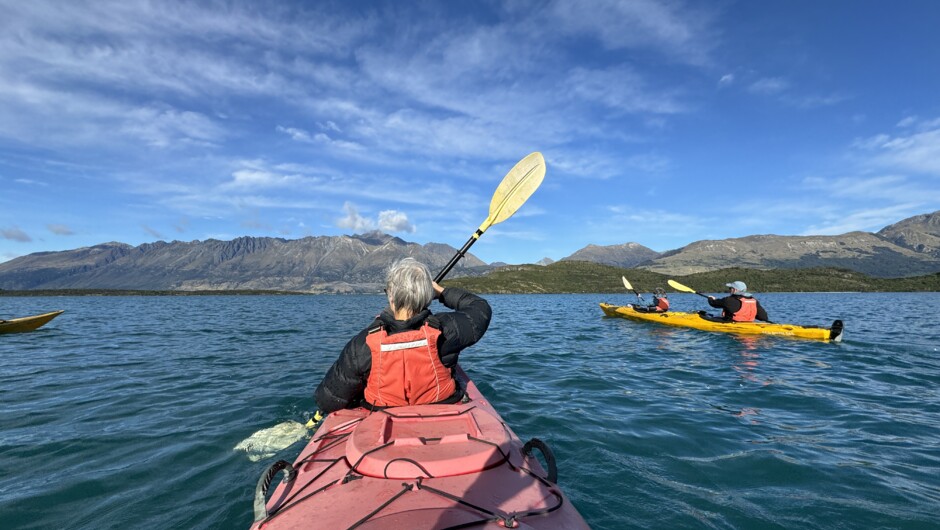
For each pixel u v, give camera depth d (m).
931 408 5.98
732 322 14.04
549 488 2.15
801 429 5.10
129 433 4.95
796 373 8.30
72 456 4.30
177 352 11.05
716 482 3.70
